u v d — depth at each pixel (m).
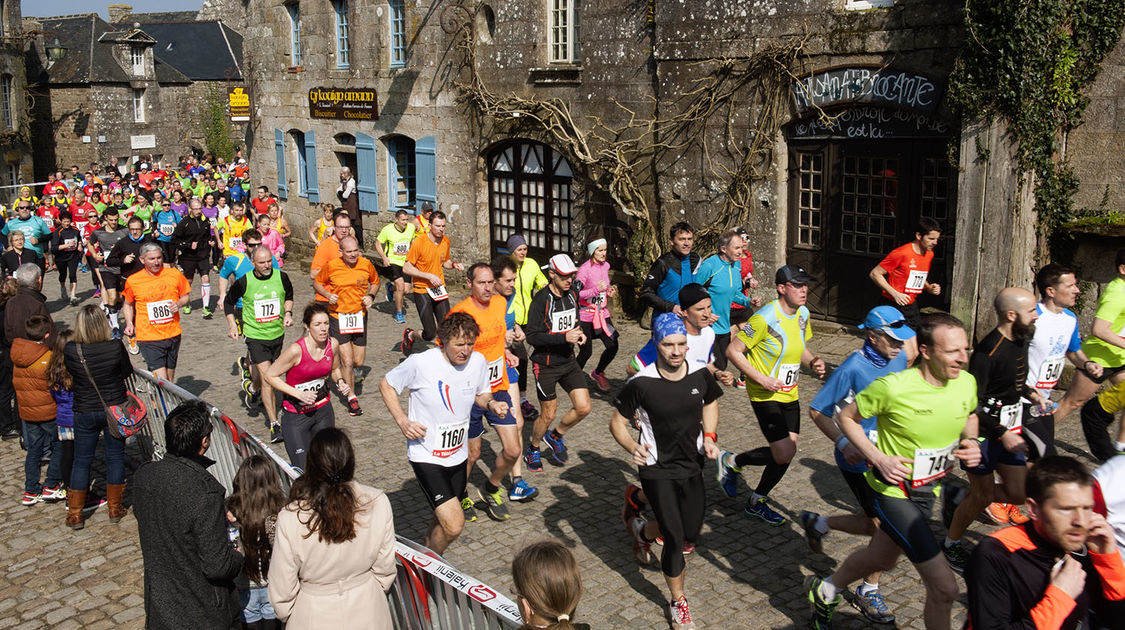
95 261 14.05
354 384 10.95
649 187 13.55
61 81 39.72
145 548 4.60
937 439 4.57
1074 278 6.18
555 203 15.51
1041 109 9.38
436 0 16.61
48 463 8.87
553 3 14.78
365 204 19.25
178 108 44.69
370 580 4.20
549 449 8.45
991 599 3.30
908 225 10.91
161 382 7.59
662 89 12.95
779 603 5.58
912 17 10.27
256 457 4.81
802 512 6.38
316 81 20.12
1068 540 3.23
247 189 29.17
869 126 11.09
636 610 5.55
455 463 5.84
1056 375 6.38
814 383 10.18
